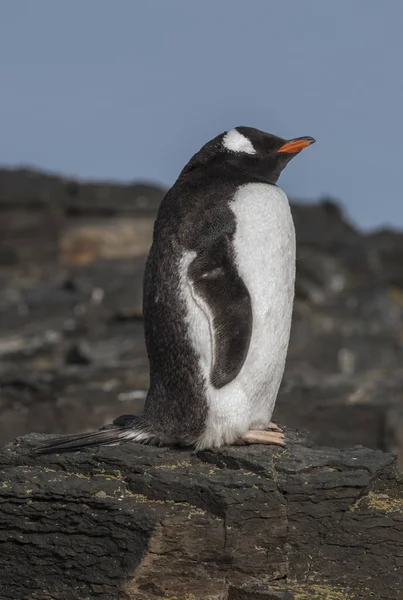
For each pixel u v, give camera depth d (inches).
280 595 1042.1
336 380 2647.6
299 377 2687.0
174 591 1082.7
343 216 5438.0
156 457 1147.3
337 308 3737.7
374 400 2370.8
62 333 3011.8
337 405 2281.0
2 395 2234.3
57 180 4606.3
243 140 1207.6
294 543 1096.2
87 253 4564.5
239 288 1116.5
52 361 2770.7
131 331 3016.7
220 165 1192.8
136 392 2268.7
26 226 4446.4
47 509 1111.6
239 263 1120.8
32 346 2883.9
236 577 1087.0
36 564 1113.4
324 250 5088.6
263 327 1127.6
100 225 4628.4
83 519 1101.7
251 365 1130.7
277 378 1162.6
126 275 3472.0
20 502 1117.7
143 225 4707.2
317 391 2362.2
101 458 1149.7
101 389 2247.8
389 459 1152.8
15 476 1139.3
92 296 3221.0
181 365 1133.1
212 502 1091.9
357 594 1079.0
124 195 4712.1
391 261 4714.6
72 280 3371.1
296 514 1095.0
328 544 1099.3
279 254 1135.6
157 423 1164.5
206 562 1088.2
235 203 1140.5
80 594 1098.1
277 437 1164.5
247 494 1085.1
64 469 1162.6
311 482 1096.2
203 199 1154.0
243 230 1126.4
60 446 1174.3
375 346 3110.2
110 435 1189.7
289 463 1119.0
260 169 1205.7
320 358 3046.3
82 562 1098.7
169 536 1077.1
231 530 1080.8
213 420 1132.5
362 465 1128.2
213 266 1119.0
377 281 4407.0
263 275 1125.1
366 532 1098.1
